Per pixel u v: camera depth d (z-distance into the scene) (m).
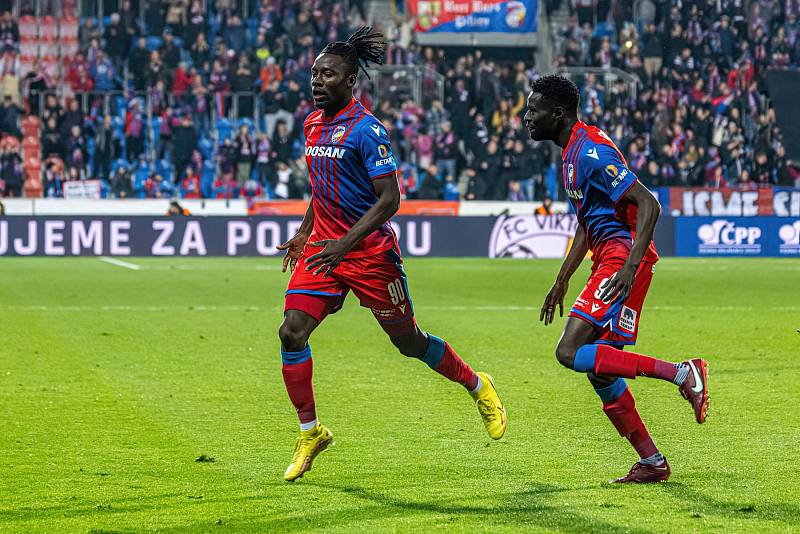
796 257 71.94
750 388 22.62
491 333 32.41
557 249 69.81
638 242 13.81
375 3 82.56
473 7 81.81
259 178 74.56
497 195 75.38
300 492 14.27
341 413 20.08
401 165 76.19
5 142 73.25
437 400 21.41
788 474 15.12
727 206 72.69
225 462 16.16
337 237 15.65
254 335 31.81
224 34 79.38
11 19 78.06
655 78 79.56
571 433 18.20
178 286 48.75
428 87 78.88
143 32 79.25
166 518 12.91
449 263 64.81
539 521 12.66
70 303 41.00
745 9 81.69
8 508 13.39
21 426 18.80
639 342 30.28
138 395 21.94
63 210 72.81
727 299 43.66
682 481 14.72
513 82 78.75
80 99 76.94
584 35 80.44
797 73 79.75
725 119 78.12
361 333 32.00
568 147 14.63
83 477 15.12
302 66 78.25
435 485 14.62
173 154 74.12
